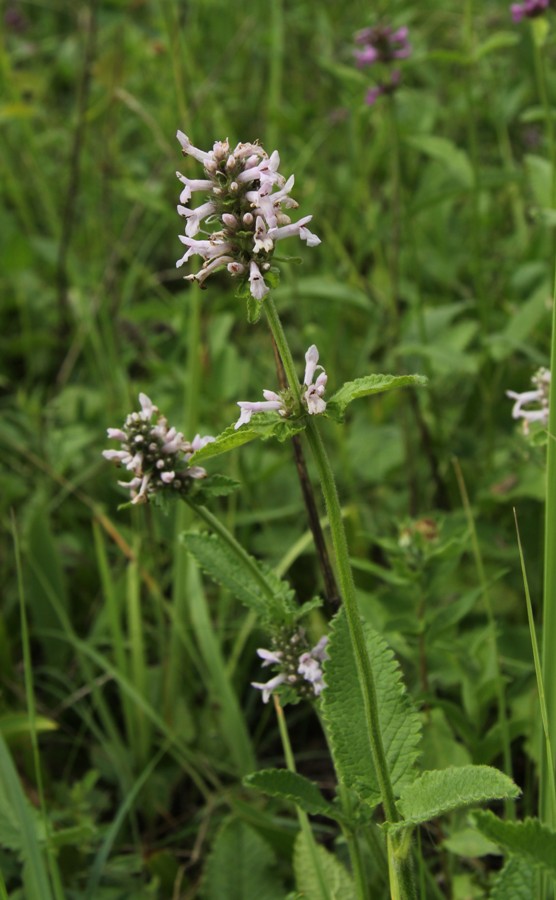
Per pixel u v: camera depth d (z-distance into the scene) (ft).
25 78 3.81
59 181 4.27
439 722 2.12
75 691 2.48
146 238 3.93
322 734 2.47
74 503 2.92
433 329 2.92
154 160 4.24
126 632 2.62
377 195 3.87
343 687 1.76
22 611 1.94
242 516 2.67
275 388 3.13
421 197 3.38
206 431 2.79
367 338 3.22
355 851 1.81
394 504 2.81
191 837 2.30
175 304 3.32
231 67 4.56
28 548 2.54
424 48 4.43
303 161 3.65
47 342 3.55
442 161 3.50
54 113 4.53
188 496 1.87
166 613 2.60
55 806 2.28
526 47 3.33
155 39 4.17
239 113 4.32
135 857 2.20
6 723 2.24
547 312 2.78
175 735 2.37
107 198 3.66
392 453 2.90
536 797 2.13
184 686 2.47
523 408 2.80
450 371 2.85
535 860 1.53
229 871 2.07
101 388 3.21
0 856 2.16
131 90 4.48
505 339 2.64
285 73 4.58
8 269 3.47
